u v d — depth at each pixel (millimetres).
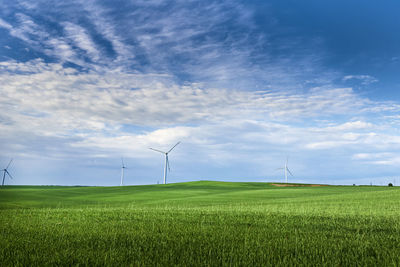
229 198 47250
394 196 40031
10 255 5980
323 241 7828
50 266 5270
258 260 5664
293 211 19422
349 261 5781
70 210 19656
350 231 10023
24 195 55656
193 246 6965
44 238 8047
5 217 14195
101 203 40719
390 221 13266
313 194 55594
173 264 5320
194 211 18719
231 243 7371
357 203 30062
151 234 8789
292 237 8320
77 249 6523
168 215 15672
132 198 50688
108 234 8656
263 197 49312
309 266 5344
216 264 5336
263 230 9812
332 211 19859
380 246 7406
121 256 5828
